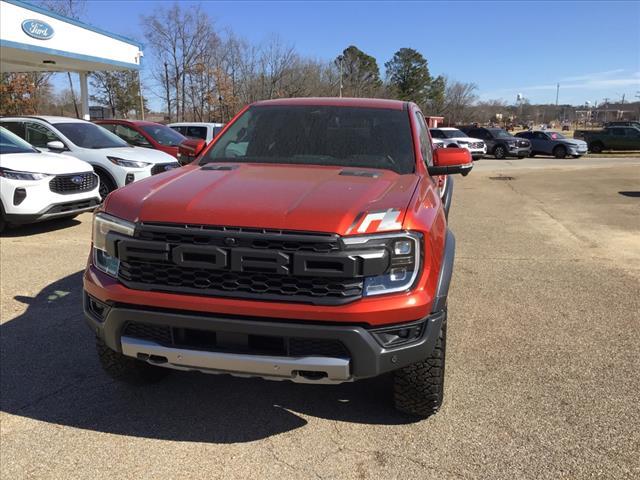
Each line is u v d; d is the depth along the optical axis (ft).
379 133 13.04
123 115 171.73
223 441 9.87
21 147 27.84
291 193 9.48
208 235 8.48
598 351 13.64
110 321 9.14
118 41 71.05
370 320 8.30
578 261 22.63
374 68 223.92
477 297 17.87
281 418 10.64
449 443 9.78
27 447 9.60
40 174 25.04
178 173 11.40
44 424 10.31
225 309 8.43
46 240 24.64
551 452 9.50
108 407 10.94
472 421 10.46
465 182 56.70
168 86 159.22
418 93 285.84
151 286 8.85
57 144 30.81
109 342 9.34
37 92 123.03
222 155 13.01
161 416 10.67
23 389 11.55
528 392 11.54
